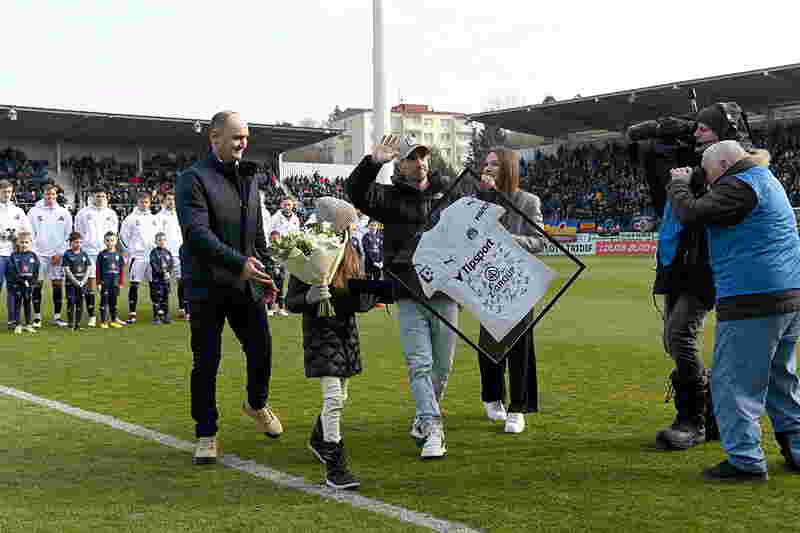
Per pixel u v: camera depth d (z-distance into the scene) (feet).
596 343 30.99
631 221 127.24
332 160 334.65
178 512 12.10
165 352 29.96
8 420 18.52
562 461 14.79
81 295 38.40
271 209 130.00
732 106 15.15
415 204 15.97
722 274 13.34
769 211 12.91
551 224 137.39
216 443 15.15
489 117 135.33
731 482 13.34
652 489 13.01
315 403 20.51
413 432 15.92
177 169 134.51
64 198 114.11
